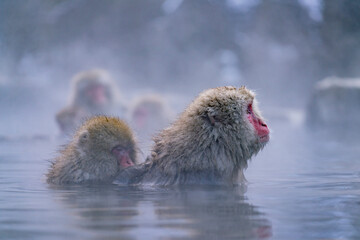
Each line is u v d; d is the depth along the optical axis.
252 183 10.20
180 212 6.42
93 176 11.17
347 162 14.98
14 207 7.04
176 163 10.05
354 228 5.44
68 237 4.98
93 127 11.57
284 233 5.19
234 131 10.19
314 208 6.74
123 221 5.80
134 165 10.97
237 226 5.50
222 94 10.27
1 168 13.84
